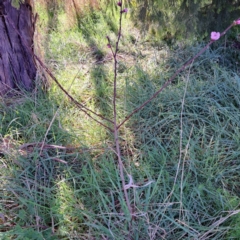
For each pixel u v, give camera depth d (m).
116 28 3.32
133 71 2.55
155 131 1.94
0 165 1.67
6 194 1.54
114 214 1.42
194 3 2.48
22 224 1.42
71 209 1.46
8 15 2.01
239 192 1.59
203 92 2.21
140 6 2.78
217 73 2.38
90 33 3.32
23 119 2.04
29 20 2.12
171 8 2.61
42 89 2.28
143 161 1.74
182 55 2.79
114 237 1.32
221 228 1.35
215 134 1.88
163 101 2.15
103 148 1.82
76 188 1.60
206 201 1.51
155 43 3.05
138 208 1.43
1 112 2.10
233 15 2.71
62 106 2.15
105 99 2.25
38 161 1.70
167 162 1.73
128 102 2.16
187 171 1.66
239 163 1.71
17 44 2.14
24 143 1.85
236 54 2.86
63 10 3.46
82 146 1.82
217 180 1.62
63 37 3.23
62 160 1.67
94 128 1.95
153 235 1.35
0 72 2.19
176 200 1.52
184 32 2.76
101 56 2.93
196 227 1.38
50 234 1.37
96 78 2.46
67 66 2.67
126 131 1.93
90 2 3.54
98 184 1.59
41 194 1.55
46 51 2.78
